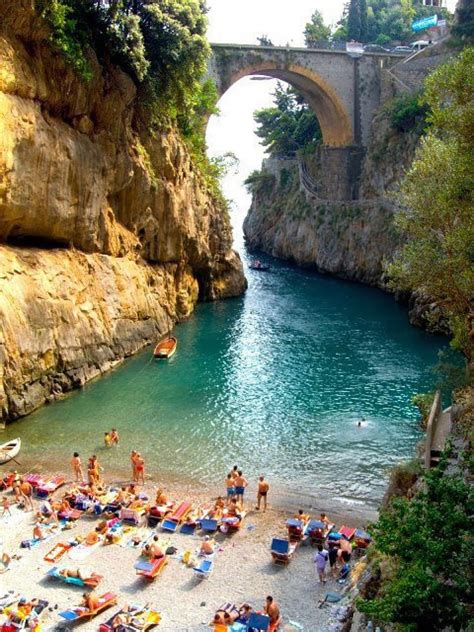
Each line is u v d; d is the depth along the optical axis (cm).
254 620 1750
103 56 4362
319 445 3173
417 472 2144
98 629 1764
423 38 11019
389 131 8200
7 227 3622
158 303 5250
